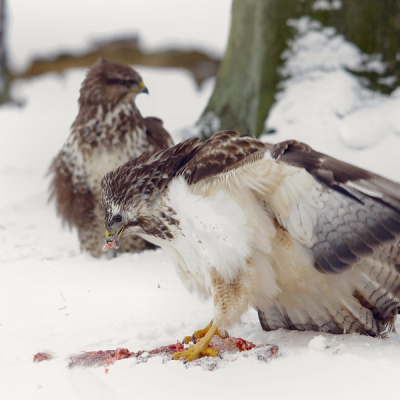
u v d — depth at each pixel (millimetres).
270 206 6164
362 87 12797
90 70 11148
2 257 10945
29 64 28344
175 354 6199
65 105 26344
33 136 22422
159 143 11500
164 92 26531
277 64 13289
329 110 12500
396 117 12078
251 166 5887
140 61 29078
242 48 14203
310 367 5676
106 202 6828
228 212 6133
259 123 13227
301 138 12367
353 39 13047
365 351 5914
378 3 12875
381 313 6500
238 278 6285
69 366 6102
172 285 8945
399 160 11508
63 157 11305
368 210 5750
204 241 6242
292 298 6738
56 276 9797
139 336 6949
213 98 15125
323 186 5793
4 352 6816
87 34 30578
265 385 5484
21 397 5566
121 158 11008
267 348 6133
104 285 9188
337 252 6012
